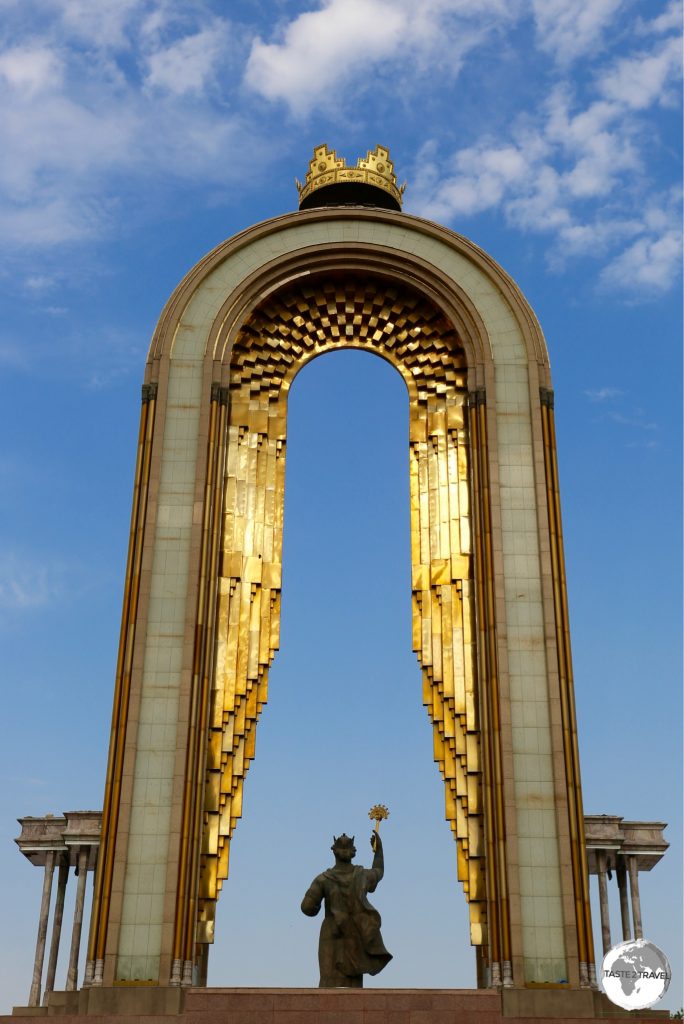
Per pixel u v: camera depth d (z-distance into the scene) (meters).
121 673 26.59
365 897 25.41
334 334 32.28
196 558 27.55
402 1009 22.78
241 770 27.36
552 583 27.39
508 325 30.62
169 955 23.72
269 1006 22.77
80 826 27.02
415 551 29.72
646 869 28.48
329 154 35.12
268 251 31.77
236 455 30.20
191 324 30.66
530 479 28.59
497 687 26.33
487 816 25.75
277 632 28.98
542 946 24.02
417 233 32.12
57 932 27.14
